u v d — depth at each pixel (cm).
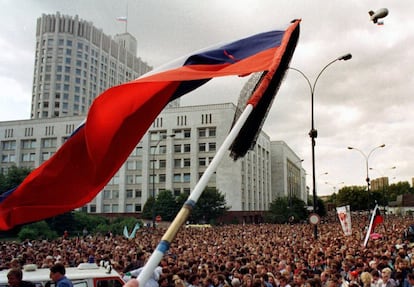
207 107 8481
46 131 9344
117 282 813
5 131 9631
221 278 909
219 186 8150
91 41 13712
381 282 925
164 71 346
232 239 2725
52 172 308
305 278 898
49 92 12688
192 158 8400
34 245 2391
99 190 312
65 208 307
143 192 8581
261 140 10425
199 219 7138
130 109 313
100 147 303
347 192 11244
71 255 1648
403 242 2062
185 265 1210
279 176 11850
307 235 3138
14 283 551
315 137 2155
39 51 13012
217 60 386
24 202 304
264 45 400
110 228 5122
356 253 1559
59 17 13100
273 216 7656
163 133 8706
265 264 1237
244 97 375
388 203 13175
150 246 2047
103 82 14312
